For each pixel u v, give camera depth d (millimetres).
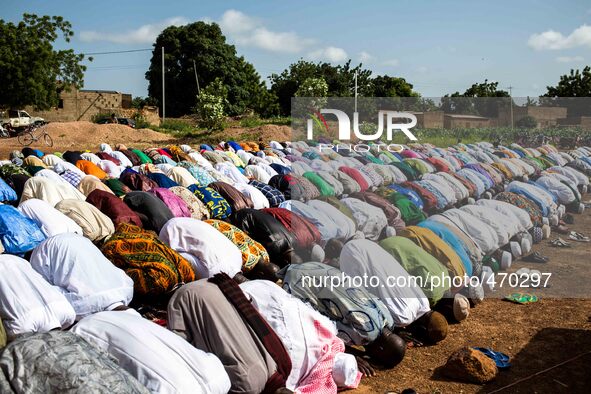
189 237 6602
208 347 4574
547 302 7234
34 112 47500
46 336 3746
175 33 56719
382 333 5434
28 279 4898
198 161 14141
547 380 5203
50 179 8656
